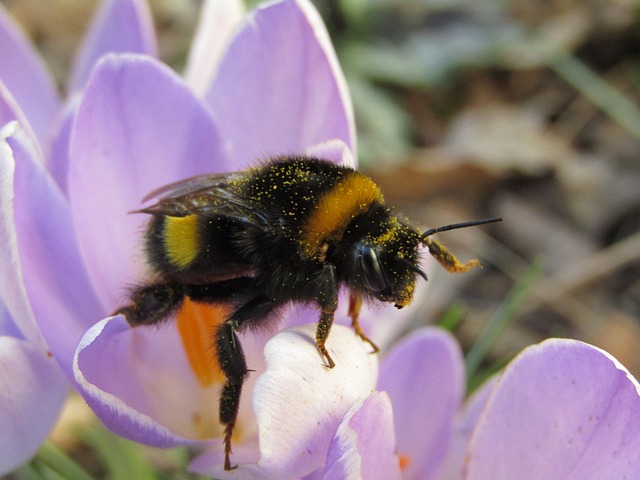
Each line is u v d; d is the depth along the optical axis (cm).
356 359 10
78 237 11
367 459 9
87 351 10
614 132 23
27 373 10
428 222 22
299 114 11
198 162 11
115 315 10
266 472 9
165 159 11
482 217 22
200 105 11
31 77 13
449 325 14
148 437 10
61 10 31
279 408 9
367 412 9
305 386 9
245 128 11
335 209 10
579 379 9
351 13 27
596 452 9
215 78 11
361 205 10
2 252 9
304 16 11
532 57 26
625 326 18
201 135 11
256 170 11
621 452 9
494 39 27
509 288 20
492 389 10
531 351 10
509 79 26
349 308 10
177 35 29
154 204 11
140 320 11
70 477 13
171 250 11
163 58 28
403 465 11
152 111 11
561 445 10
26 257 10
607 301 19
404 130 25
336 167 10
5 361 10
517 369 10
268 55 11
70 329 10
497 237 21
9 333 10
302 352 9
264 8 11
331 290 10
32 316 10
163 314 11
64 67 29
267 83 11
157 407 11
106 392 10
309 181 10
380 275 10
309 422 9
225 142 11
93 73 10
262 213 10
